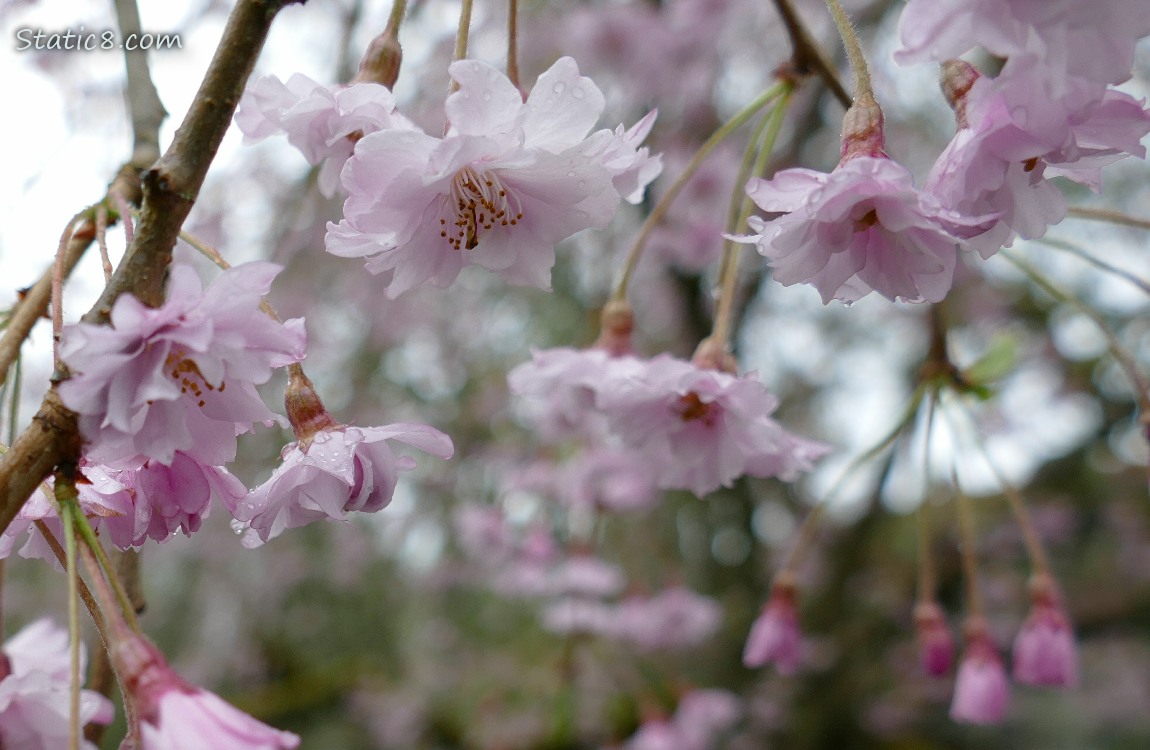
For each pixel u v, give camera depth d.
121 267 0.85
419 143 0.94
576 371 1.68
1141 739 6.80
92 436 0.80
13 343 1.01
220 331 0.85
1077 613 6.82
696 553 5.47
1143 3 0.82
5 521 0.78
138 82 1.38
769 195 1.02
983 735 6.67
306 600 6.49
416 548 5.98
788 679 4.82
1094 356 6.64
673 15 4.18
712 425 1.59
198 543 5.55
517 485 3.84
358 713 6.27
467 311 5.39
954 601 6.18
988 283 5.89
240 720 0.75
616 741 4.39
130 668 0.76
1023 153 0.94
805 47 1.53
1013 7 0.83
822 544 5.28
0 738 0.97
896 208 1.00
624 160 1.04
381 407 5.27
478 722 5.36
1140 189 5.93
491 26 4.25
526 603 6.20
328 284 4.74
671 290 4.68
